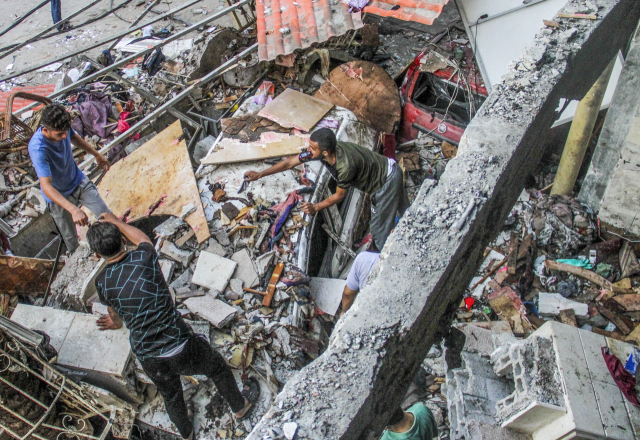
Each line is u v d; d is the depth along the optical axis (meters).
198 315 4.62
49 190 4.05
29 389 3.75
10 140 6.64
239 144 5.96
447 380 4.75
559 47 3.77
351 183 4.92
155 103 7.79
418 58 7.55
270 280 4.95
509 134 3.21
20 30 10.77
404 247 2.70
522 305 5.84
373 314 2.44
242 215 5.38
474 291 6.18
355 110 7.18
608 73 5.32
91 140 7.64
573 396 3.57
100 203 4.82
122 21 10.70
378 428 2.74
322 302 5.27
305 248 5.22
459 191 2.92
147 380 4.26
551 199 6.83
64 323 4.40
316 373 2.26
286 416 2.13
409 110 7.44
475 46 7.62
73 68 8.92
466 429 4.04
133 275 3.28
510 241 6.55
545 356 3.80
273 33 6.84
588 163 7.18
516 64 3.70
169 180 5.72
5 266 5.28
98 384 4.30
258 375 4.46
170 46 9.26
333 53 7.92
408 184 7.20
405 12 6.48
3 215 6.56
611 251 6.31
